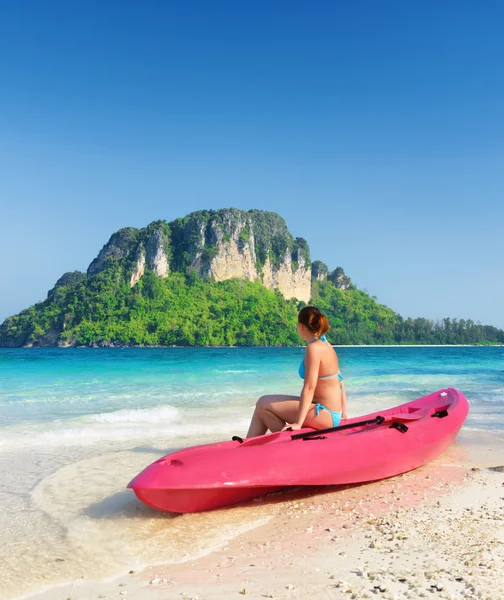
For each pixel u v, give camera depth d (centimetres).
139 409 919
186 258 18738
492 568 279
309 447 423
